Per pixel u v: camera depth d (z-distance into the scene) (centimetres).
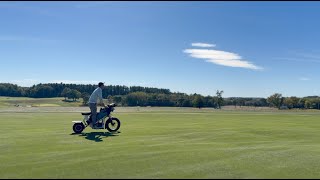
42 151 1112
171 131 1731
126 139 1416
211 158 1011
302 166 924
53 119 2733
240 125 2172
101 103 1681
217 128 1912
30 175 801
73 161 951
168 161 959
